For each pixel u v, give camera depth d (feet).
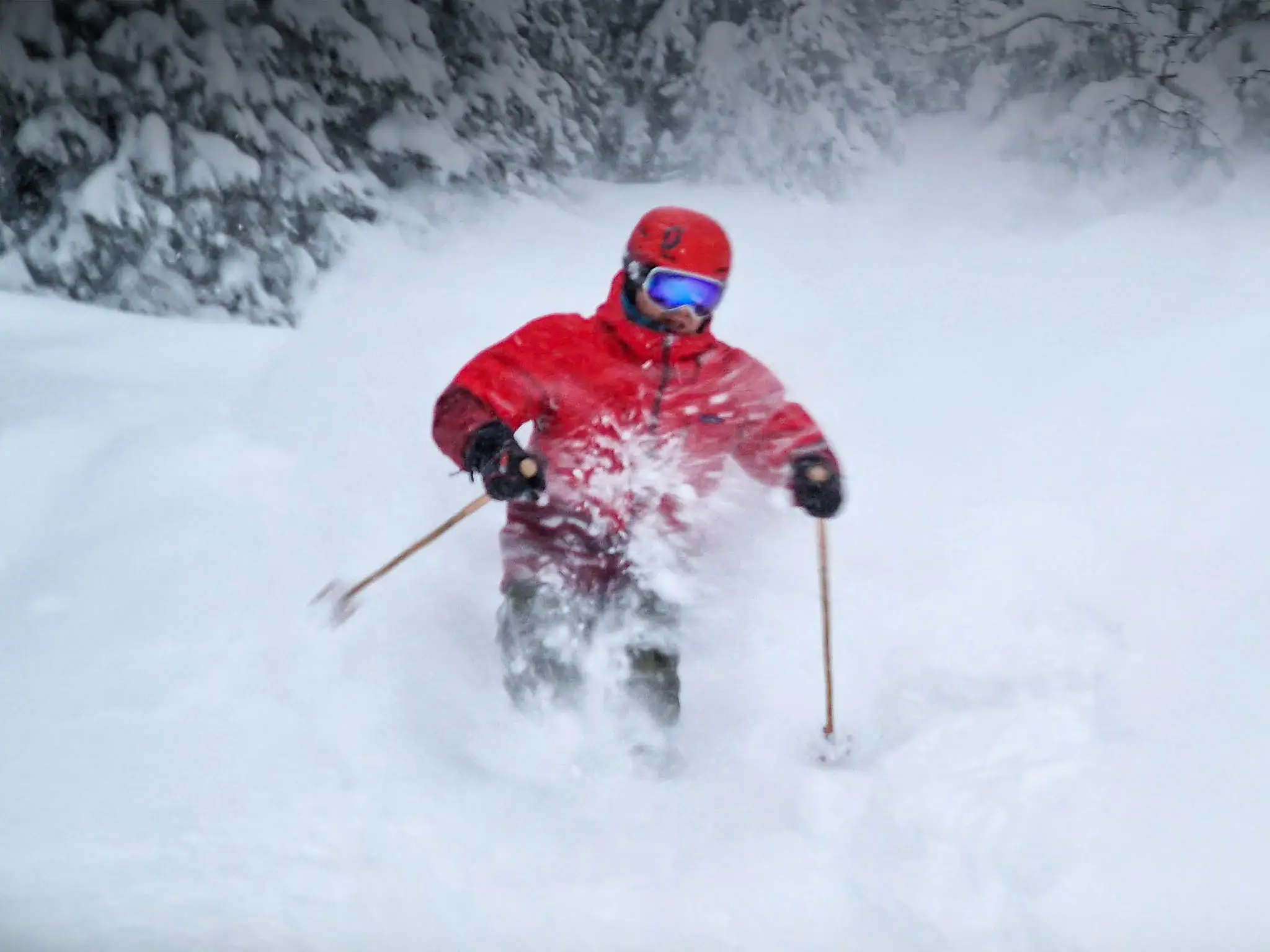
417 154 36.47
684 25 49.73
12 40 31.14
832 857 9.38
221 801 9.90
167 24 32.32
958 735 10.81
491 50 40.73
